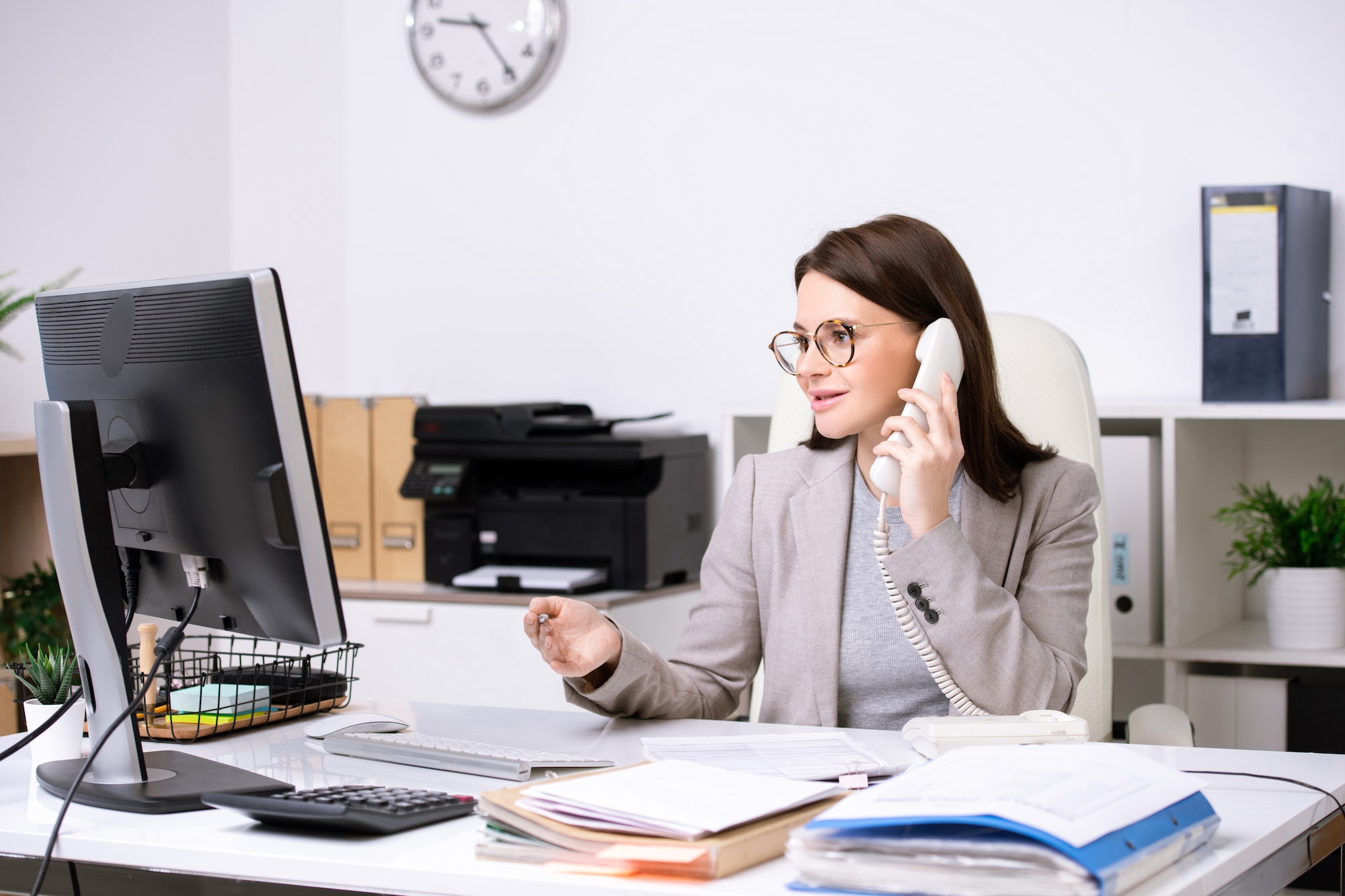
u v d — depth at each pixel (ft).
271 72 11.18
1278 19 8.14
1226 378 7.52
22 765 4.08
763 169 9.69
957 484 5.00
